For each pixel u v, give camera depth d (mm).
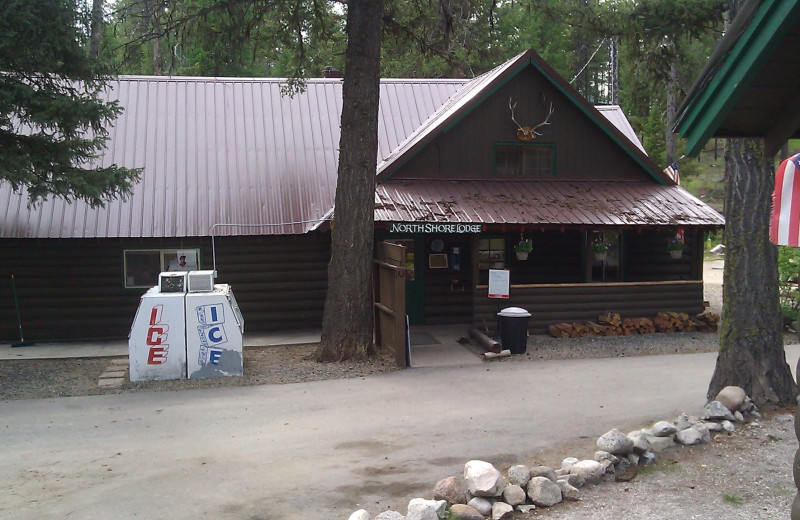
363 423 9258
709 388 9852
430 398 10469
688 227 15586
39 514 6469
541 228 15102
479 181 16922
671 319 15930
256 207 16609
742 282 9484
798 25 4695
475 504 6246
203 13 13422
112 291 16062
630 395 10508
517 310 13797
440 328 17016
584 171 17484
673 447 7938
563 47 34312
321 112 19125
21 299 15750
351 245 12930
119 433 8984
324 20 14703
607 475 7059
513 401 10242
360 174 12828
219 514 6434
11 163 11258
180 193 16578
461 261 17672
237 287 16531
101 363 13508
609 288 15945
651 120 33375
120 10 13117
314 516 6367
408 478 7262
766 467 7316
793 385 9438
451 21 14711
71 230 15469
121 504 6684
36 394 11031
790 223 4523
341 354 12984
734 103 5199
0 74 11875
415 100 19891
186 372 11836
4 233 15195
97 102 12148
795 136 5820
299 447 8320
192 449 8312
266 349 14633
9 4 11117
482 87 16672
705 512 6242
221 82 19531
